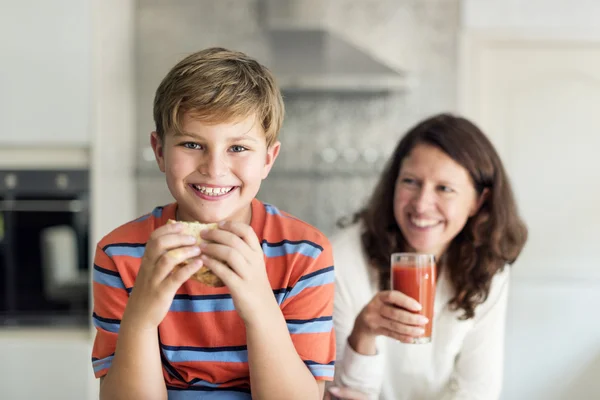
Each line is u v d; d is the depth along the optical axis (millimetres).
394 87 3277
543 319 3451
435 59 3574
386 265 1602
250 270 914
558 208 3510
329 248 1134
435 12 3568
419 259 1356
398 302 1352
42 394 2793
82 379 2785
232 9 3666
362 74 3262
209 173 968
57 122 2889
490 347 1604
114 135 3066
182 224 936
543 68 3523
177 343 1041
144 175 3486
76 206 2910
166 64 3646
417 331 1354
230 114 957
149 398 942
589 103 3504
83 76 2885
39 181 2910
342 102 3631
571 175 3508
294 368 959
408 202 1508
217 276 925
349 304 1589
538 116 3523
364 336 1419
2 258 2908
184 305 1047
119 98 3168
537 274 3480
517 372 3443
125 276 1076
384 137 3615
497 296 1614
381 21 3596
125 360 930
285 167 3641
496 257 1568
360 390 1445
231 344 1038
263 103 1010
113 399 945
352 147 3629
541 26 3482
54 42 2885
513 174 3533
